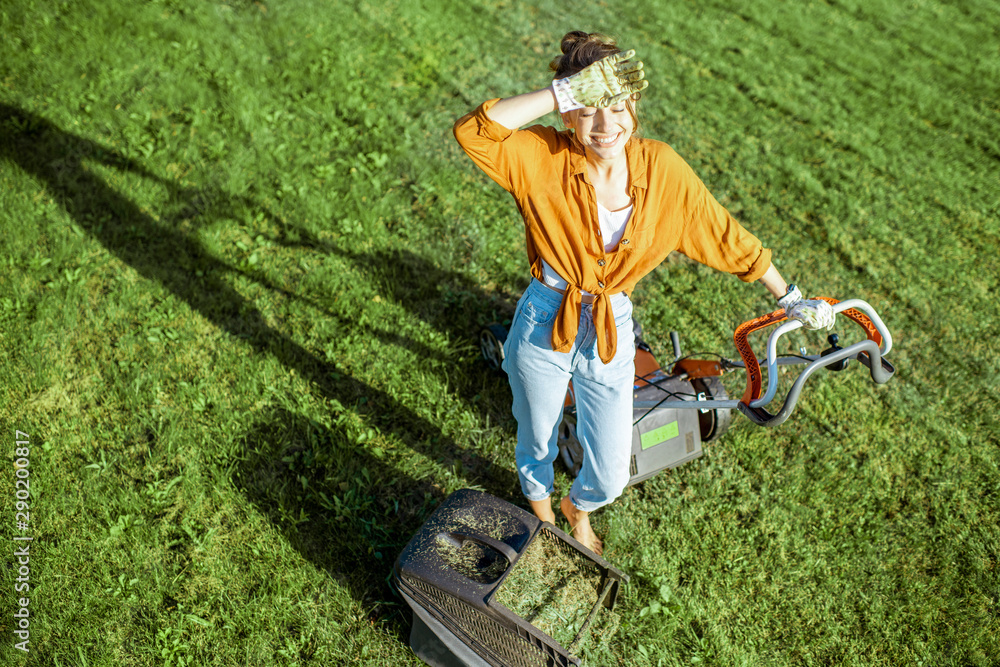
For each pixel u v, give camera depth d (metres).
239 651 3.33
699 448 4.09
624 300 2.84
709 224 2.69
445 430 4.34
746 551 3.95
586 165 2.48
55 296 4.67
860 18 10.94
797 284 5.81
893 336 5.43
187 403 4.27
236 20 7.43
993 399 4.98
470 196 6.04
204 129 6.12
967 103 9.00
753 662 3.53
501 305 5.22
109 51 6.58
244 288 5.00
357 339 4.75
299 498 3.89
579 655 3.38
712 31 9.52
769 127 7.74
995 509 4.29
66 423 4.09
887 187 7.08
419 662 3.38
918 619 3.72
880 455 4.54
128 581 3.48
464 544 3.12
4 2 6.77
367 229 5.53
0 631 3.26
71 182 5.42
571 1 9.30
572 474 4.18
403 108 6.84
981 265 6.26
